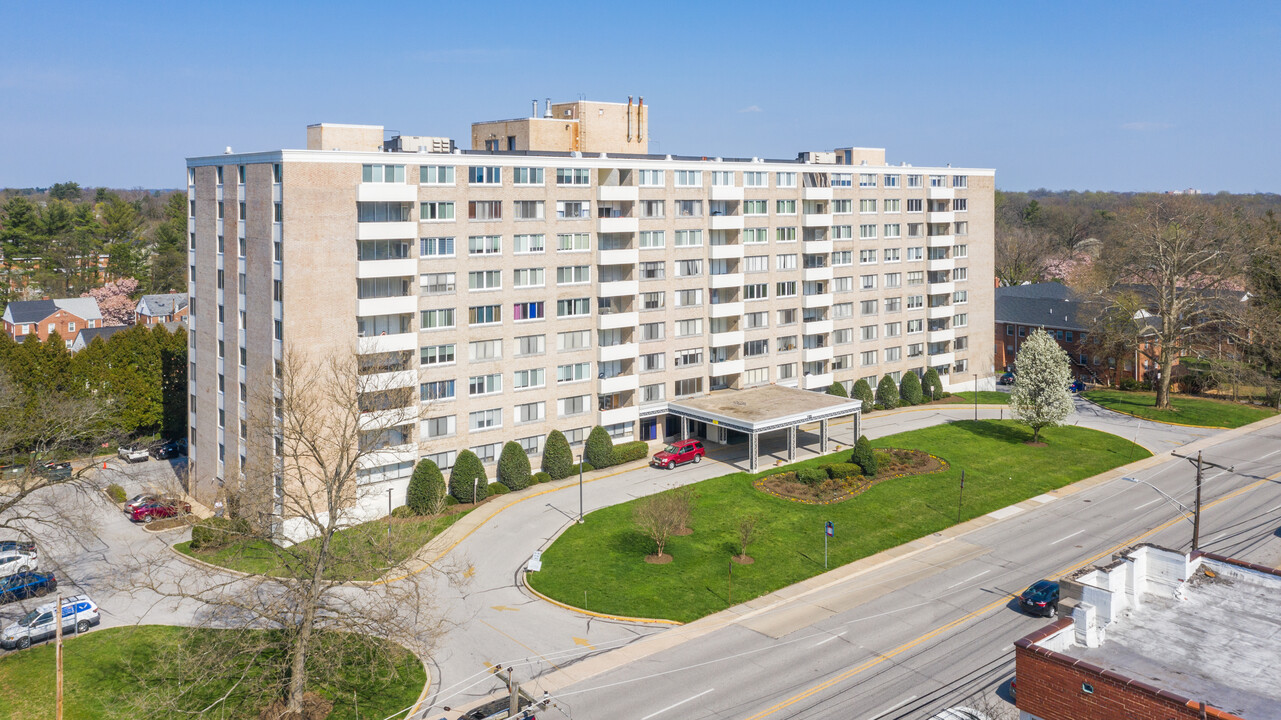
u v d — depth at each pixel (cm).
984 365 10569
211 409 6638
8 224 18112
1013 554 5700
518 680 4125
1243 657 2741
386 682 4109
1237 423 8919
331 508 3872
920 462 7419
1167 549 3284
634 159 7638
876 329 9456
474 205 6581
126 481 7269
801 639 4550
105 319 15088
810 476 6844
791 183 8575
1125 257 10112
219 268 6481
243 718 3772
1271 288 10206
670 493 5806
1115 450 7969
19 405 6244
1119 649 2811
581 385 7331
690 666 4266
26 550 5472
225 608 4234
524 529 6041
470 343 6650
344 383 5412
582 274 7244
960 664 4256
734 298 8281
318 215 5784
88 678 4109
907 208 9594
